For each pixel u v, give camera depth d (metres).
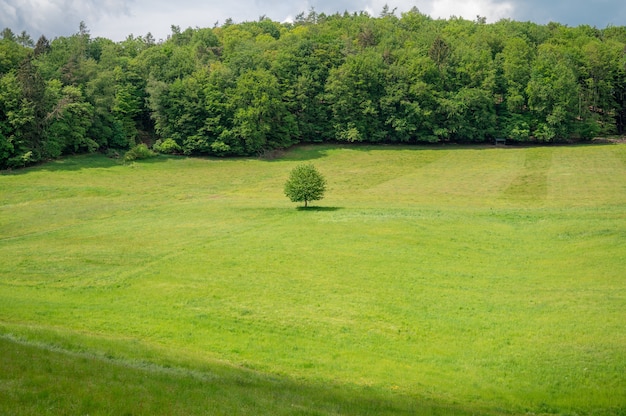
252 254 43.75
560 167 91.81
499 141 121.56
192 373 21.94
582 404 21.75
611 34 170.00
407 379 24.02
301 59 127.19
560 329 29.05
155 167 98.88
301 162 105.94
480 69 124.81
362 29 162.62
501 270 40.62
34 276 39.34
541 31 166.25
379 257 42.97
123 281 38.00
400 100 120.31
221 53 158.50
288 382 22.41
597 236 46.72
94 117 105.25
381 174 93.75
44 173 88.12
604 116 131.00
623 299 32.56
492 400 22.19
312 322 30.89
